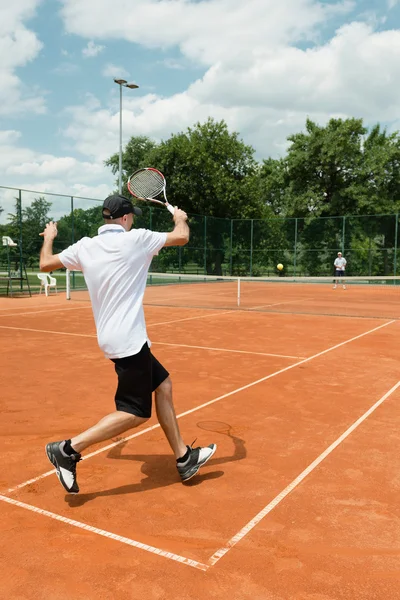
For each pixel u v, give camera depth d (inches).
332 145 1469.0
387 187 1592.0
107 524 110.1
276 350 313.0
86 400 203.8
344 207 1498.5
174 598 86.0
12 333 372.2
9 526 108.8
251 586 89.4
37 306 577.6
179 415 185.6
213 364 271.0
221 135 1363.2
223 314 515.2
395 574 93.4
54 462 115.5
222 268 1152.8
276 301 685.9
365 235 1070.4
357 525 110.4
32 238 733.3
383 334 381.7
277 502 120.8
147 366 119.1
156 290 911.0
